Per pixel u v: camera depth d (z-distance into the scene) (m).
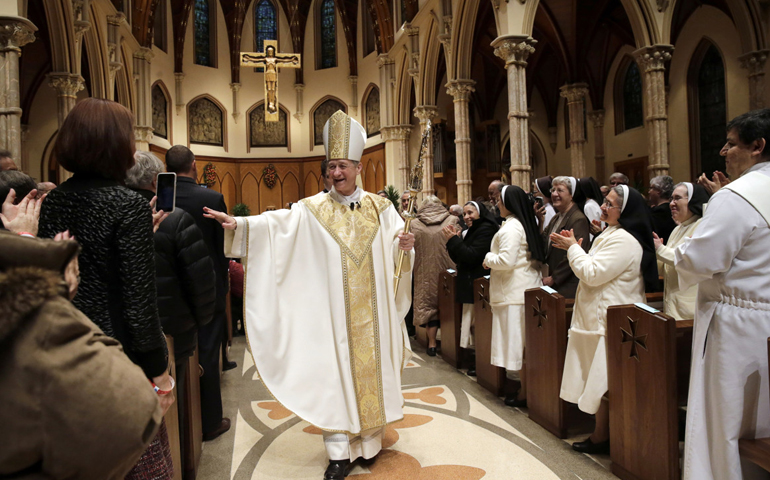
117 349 1.07
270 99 20.12
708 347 2.32
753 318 2.17
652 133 11.34
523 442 3.49
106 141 1.61
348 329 3.09
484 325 4.66
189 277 2.57
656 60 11.28
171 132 20.94
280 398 2.96
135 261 1.54
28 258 0.94
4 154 3.35
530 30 10.41
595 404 3.15
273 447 3.50
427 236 5.98
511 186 4.31
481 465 3.14
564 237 3.37
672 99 15.52
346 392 3.04
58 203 1.56
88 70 14.47
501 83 20.33
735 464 2.19
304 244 3.18
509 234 4.11
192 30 21.80
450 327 5.50
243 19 22.66
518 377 5.05
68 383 0.92
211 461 3.29
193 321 2.70
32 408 0.91
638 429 2.81
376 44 19.88
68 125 1.61
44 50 14.79
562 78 19.92
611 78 18.23
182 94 21.27
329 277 3.13
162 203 2.34
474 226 5.22
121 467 1.01
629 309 2.88
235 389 4.83
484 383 4.70
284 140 23.48
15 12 7.86
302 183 23.52
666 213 4.96
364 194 3.39
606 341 3.06
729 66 13.56
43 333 0.92
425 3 15.38
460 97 13.80
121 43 16.08
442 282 5.70
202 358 3.62
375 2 19.00
